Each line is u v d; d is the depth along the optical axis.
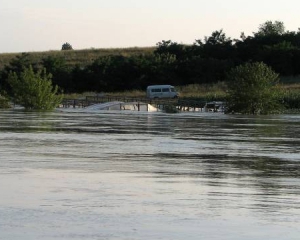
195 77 136.12
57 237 9.69
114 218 11.08
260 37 152.00
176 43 157.12
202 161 19.89
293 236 10.00
